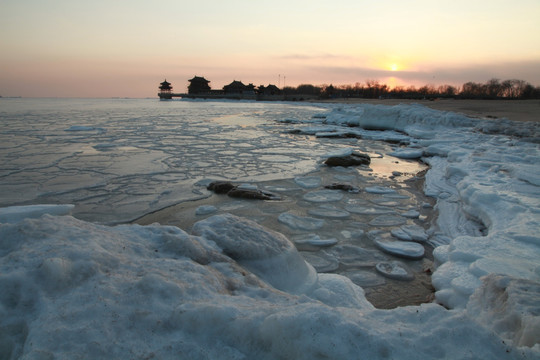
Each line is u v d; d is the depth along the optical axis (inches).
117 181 387.9
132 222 272.8
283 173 439.2
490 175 340.8
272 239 161.2
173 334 85.1
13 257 107.5
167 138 741.9
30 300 92.9
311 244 236.8
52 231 127.7
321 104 2348.7
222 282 117.6
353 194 353.4
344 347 74.1
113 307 90.2
